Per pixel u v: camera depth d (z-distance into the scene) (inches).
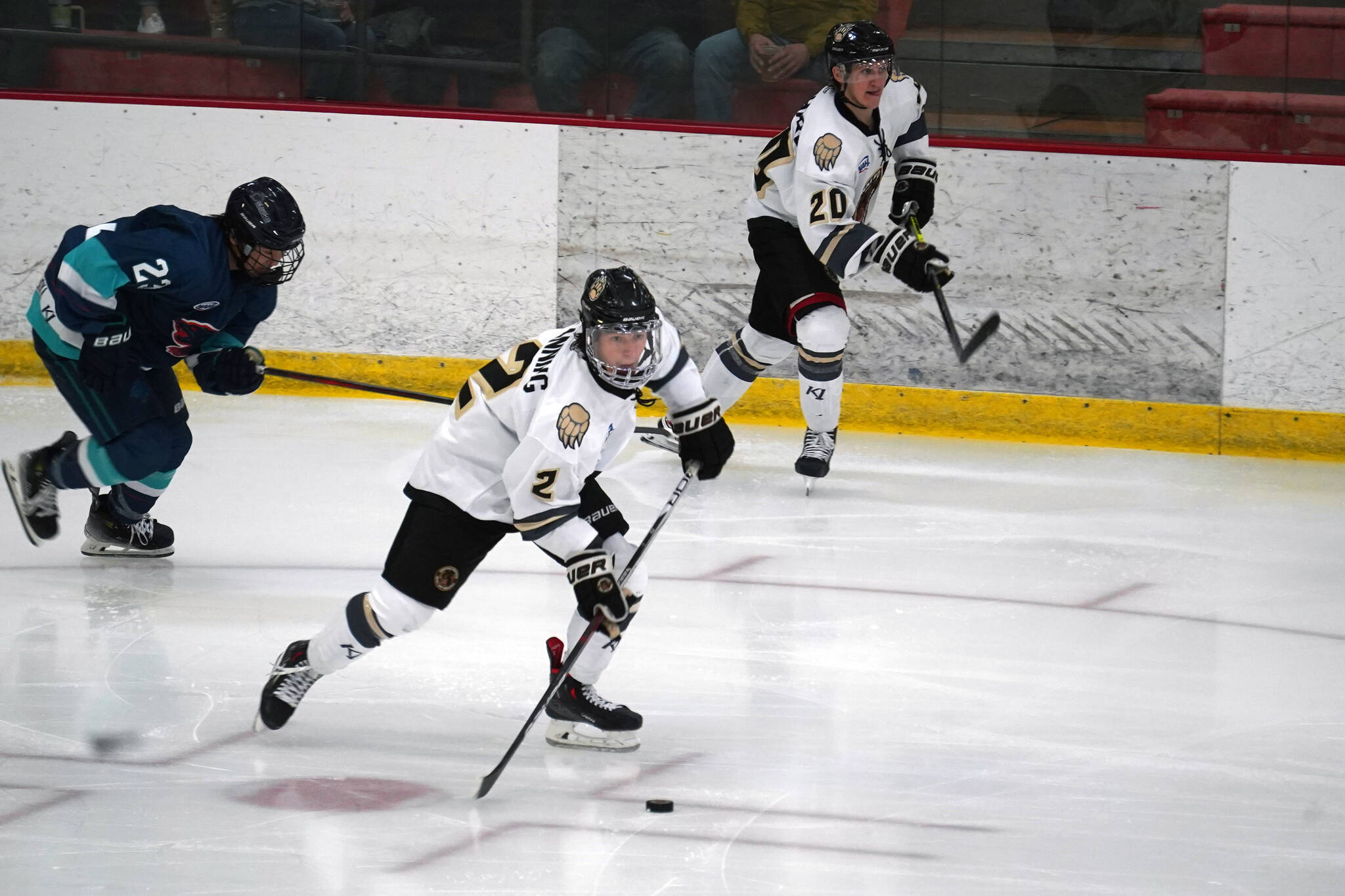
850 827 464.4
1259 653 661.9
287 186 1191.6
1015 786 503.5
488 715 561.9
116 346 650.2
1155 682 620.1
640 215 1176.2
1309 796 501.0
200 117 1190.3
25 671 592.1
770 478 997.2
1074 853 449.4
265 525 822.5
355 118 1179.9
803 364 914.7
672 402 508.4
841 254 858.8
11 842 440.1
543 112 1200.2
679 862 434.6
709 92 1188.5
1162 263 1133.1
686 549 812.0
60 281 624.4
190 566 746.8
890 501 945.5
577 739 528.4
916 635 674.2
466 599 707.4
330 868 425.4
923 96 919.7
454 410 494.6
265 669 602.2
